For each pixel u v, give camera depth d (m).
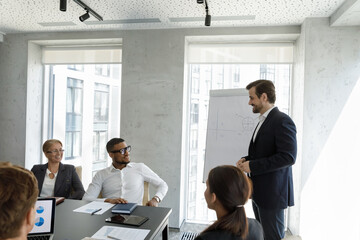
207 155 2.93
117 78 4.30
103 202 2.21
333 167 3.04
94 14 3.02
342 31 3.02
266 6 2.80
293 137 2.03
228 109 2.90
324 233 3.06
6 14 3.21
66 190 2.76
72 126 4.40
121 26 3.54
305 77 3.09
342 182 3.03
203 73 3.88
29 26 3.62
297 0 2.64
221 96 2.97
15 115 3.98
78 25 3.54
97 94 4.38
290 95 3.65
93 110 4.39
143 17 3.21
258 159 2.09
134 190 2.60
